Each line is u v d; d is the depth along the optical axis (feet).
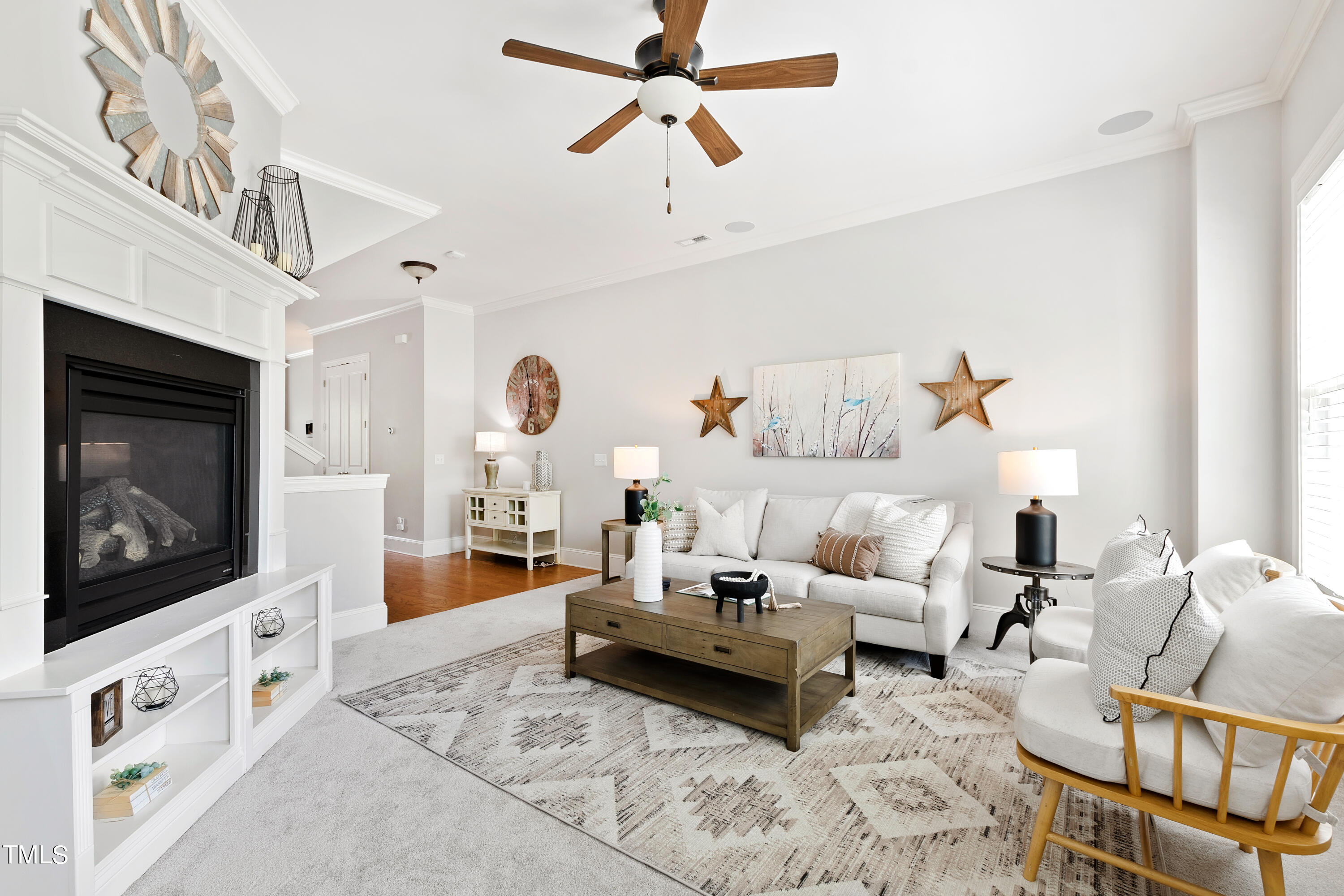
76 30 5.31
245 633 6.76
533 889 4.90
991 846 5.41
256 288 8.08
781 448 14.34
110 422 6.13
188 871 5.09
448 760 6.98
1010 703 8.55
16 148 4.52
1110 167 10.64
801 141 10.21
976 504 11.96
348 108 9.10
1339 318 7.19
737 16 7.27
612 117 7.42
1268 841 3.92
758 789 6.35
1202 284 9.23
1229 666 4.41
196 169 6.81
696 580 12.13
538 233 14.37
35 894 4.42
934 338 12.41
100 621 5.77
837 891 4.84
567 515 19.15
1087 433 10.87
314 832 5.63
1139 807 4.37
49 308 5.19
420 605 14.03
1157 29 7.54
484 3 6.98
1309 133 7.68
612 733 7.64
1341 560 7.09
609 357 17.95
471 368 21.94
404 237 14.60
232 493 8.05
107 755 5.01
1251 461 8.94
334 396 24.30
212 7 6.91
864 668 10.00
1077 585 11.07
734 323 15.31
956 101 9.08
